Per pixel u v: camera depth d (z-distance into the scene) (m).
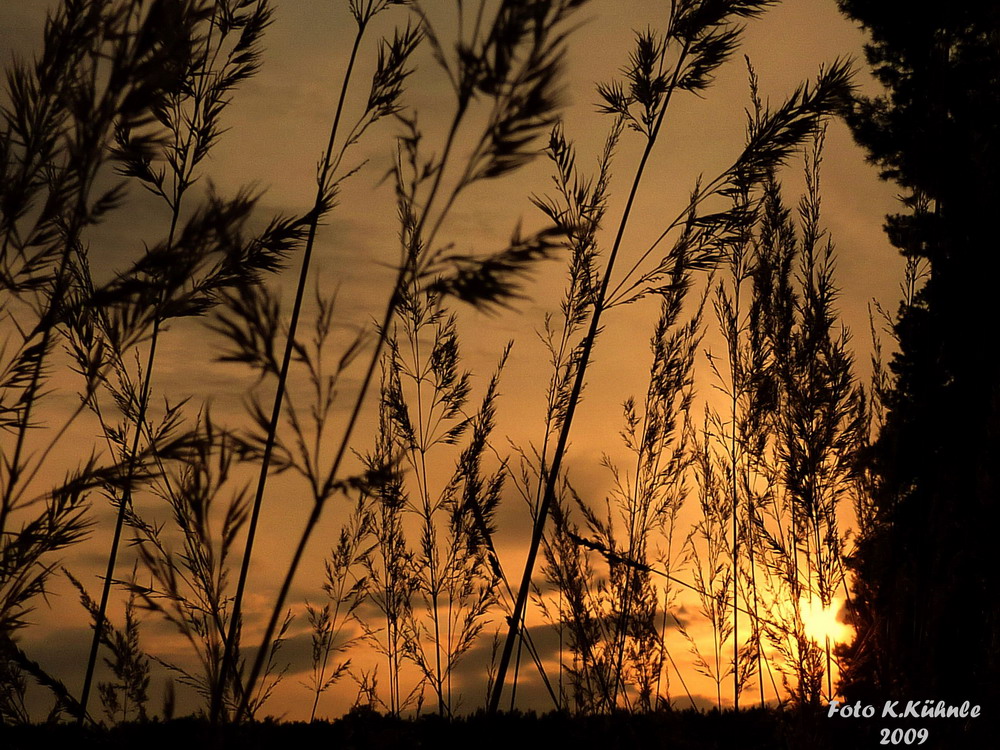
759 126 2.94
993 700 2.93
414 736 3.68
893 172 6.66
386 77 2.48
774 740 3.56
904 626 3.21
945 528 3.24
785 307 3.66
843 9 6.89
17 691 2.06
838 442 3.49
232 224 1.24
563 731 3.57
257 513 1.82
